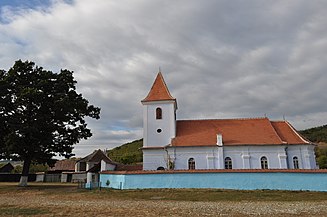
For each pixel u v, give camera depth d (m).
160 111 44.41
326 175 28.72
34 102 38.16
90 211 18.72
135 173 32.88
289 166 39.62
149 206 20.91
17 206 21.70
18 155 37.53
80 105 40.88
